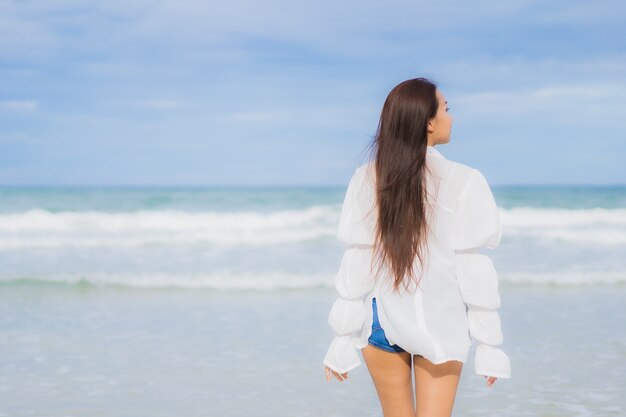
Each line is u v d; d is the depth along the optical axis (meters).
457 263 2.64
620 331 7.64
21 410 5.06
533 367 6.20
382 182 2.68
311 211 20.22
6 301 9.54
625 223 19.36
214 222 18.73
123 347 7.01
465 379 5.89
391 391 2.81
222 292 10.20
